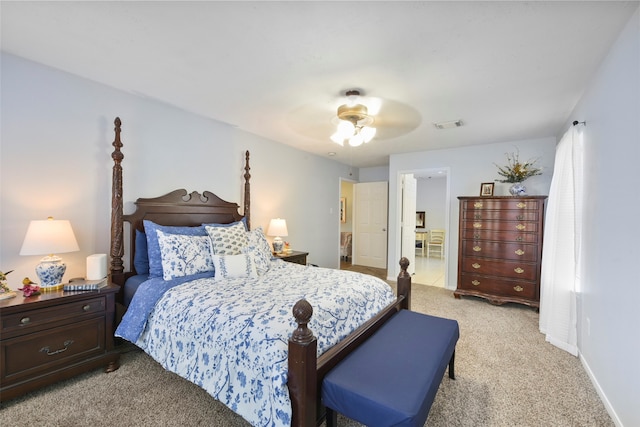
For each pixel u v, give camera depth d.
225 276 2.48
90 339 2.11
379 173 6.73
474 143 4.40
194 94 2.71
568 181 2.71
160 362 1.92
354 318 2.00
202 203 3.24
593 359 2.15
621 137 1.73
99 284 2.18
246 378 1.46
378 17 1.61
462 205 4.22
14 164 2.14
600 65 2.07
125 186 2.71
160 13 1.60
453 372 2.18
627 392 1.61
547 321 2.94
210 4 1.52
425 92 2.57
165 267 2.42
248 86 2.51
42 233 1.98
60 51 2.04
